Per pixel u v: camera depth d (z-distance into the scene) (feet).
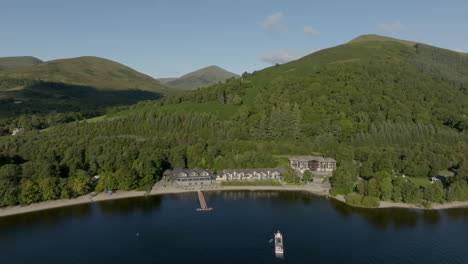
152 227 452.76
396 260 367.45
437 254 380.99
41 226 453.99
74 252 381.19
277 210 519.60
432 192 545.44
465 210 524.52
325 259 368.48
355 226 457.27
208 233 434.30
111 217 487.61
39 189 544.21
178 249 390.83
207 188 637.30
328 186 652.89
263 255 377.50
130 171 616.80
